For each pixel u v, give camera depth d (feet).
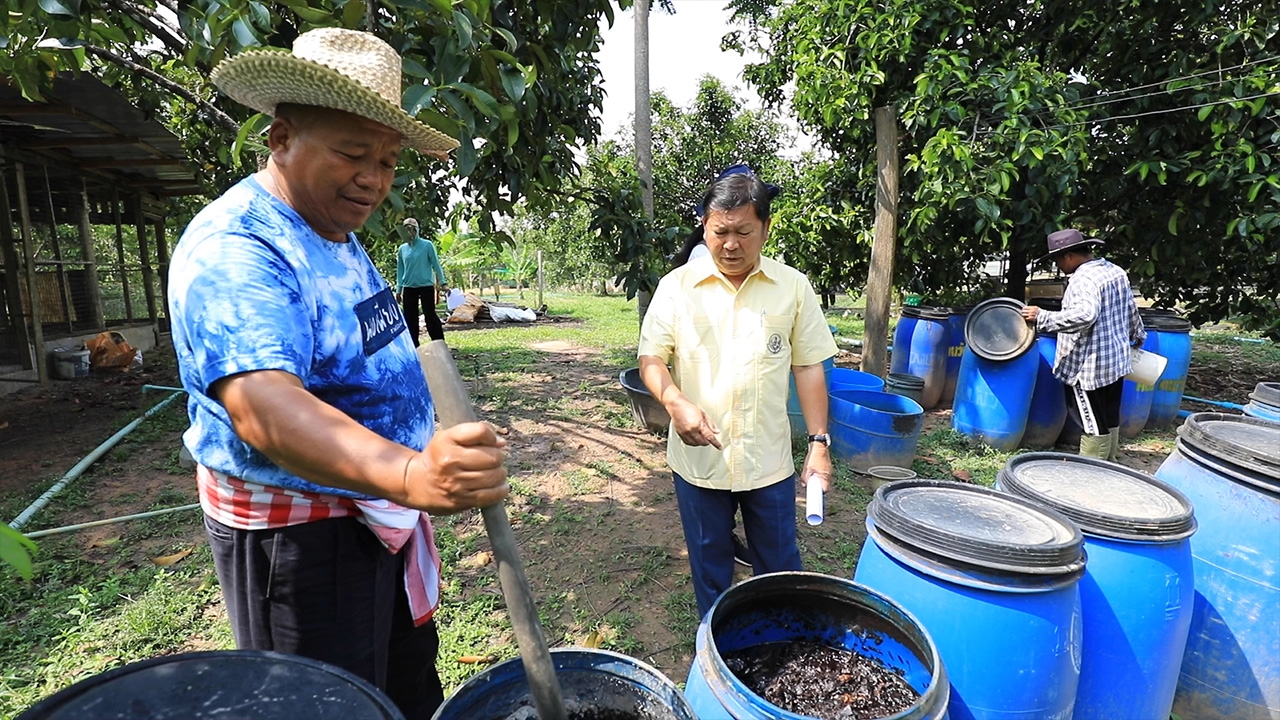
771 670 5.44
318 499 4.22
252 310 3.36
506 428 17.40
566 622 9.09
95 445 15.46
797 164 31.19
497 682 4.20
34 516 11.46
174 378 23.07
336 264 4.21
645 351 7.47
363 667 4.65
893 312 43.57
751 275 7.19
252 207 3.82
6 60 9.69
